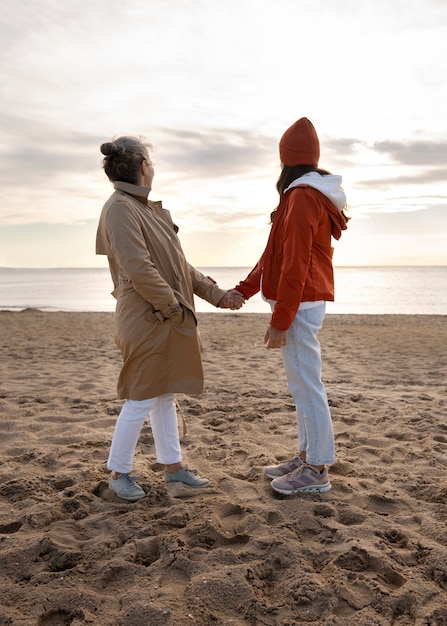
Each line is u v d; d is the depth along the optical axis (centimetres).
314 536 240
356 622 180
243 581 201
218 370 707
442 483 300
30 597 194
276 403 495
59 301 3753
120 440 275
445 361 832
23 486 290
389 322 1630
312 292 267
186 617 183
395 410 469
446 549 223
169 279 276
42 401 496
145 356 267
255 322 1606
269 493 286
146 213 273
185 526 247
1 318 1692
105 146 270
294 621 181
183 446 371
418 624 179
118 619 182
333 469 330
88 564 214
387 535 241
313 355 273
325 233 272
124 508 265
